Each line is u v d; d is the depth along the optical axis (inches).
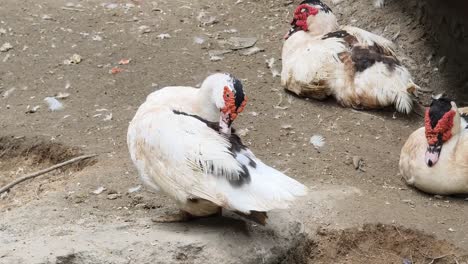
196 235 220.8
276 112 327.3
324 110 331.3
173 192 211.9
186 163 206.8
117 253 212.5
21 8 413.4
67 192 256.2
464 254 238.4
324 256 239.6
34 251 210.8
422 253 242.5
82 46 382.0
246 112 326.0
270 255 223.9
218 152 204.8
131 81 352.5
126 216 239.0
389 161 294.0
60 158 295.4
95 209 244.2
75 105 331.3
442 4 374.9
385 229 247.0
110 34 393.7
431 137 265.1
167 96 226.8
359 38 338.0
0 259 206.5
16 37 385.7
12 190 275.9
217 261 214.4
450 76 370.3
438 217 255.3
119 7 422.6
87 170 276.2
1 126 313.6
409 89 325.1
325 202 256.2
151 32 397.7
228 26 407.2
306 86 333.1
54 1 425.7
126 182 263.6
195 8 425.1
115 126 313.3
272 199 199.0
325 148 299.7
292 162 287.9
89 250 212.2
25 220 233.6
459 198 271.0
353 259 240.1
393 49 353.7
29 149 301.9
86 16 410.9
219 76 214.5
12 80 351.3
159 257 212.8
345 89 330.0
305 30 346.3
